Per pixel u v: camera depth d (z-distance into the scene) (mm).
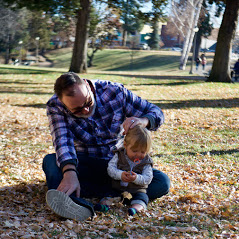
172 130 7680
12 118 8766
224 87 15305
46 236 2467
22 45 60500
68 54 66312
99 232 2619
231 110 10234
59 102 3105
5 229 2596
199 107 10750
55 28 57156
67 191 2775
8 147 5906
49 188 3031
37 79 18188
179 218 2957
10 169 4473
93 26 32094
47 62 62375
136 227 2729
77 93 2781
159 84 16391
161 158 5355
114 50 65438
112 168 3141
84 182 3346
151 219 2928
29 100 12250
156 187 3305
